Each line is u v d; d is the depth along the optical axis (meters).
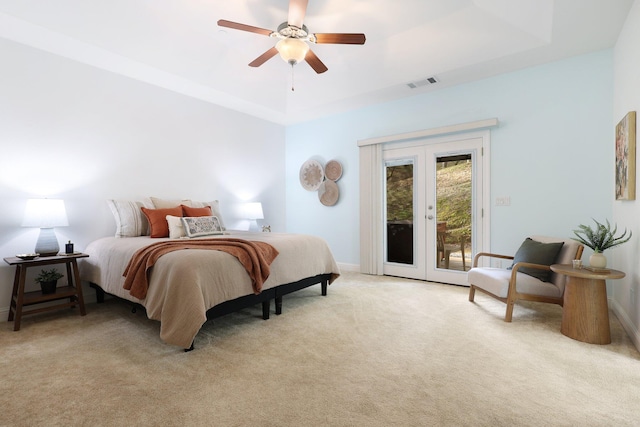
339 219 5.22
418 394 1.66
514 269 2.71
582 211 3.29
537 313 2.96
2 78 2.86
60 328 2.61
